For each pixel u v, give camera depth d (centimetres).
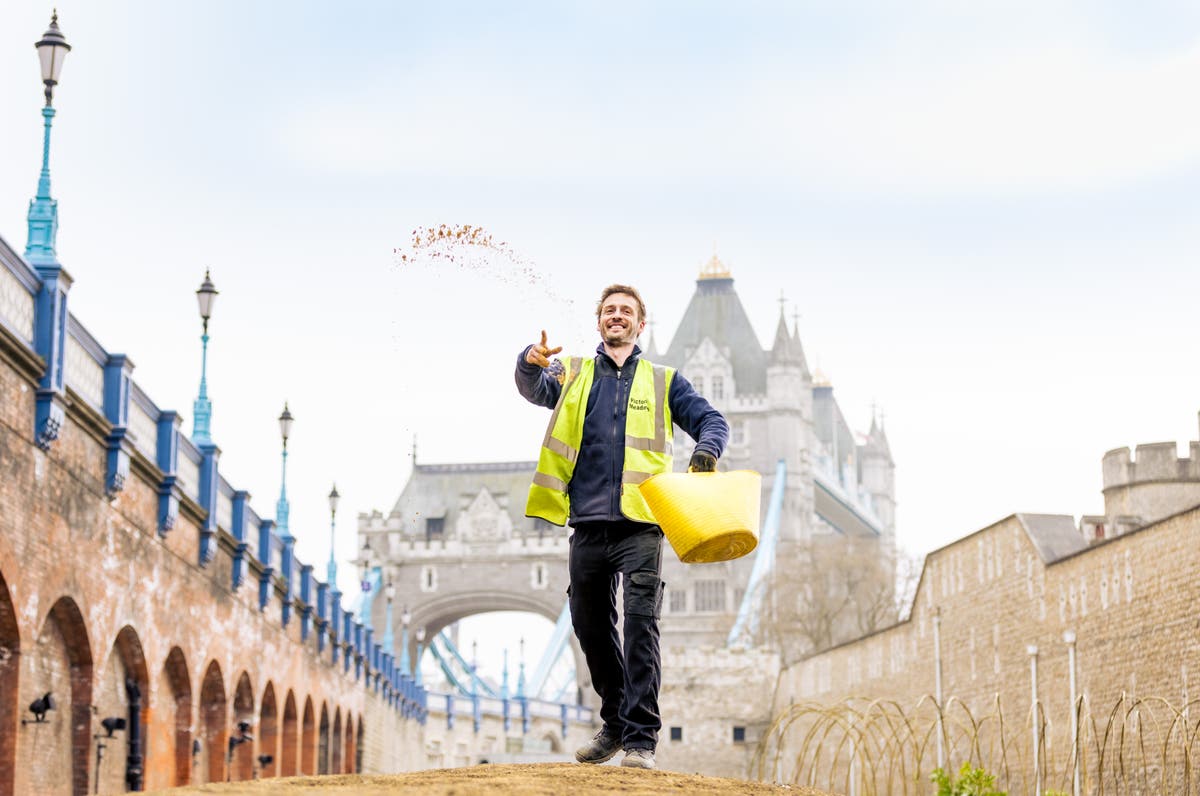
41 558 2125
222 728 3506
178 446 2911
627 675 982
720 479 920
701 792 834
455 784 765
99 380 2422
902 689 5891
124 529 2575
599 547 995
